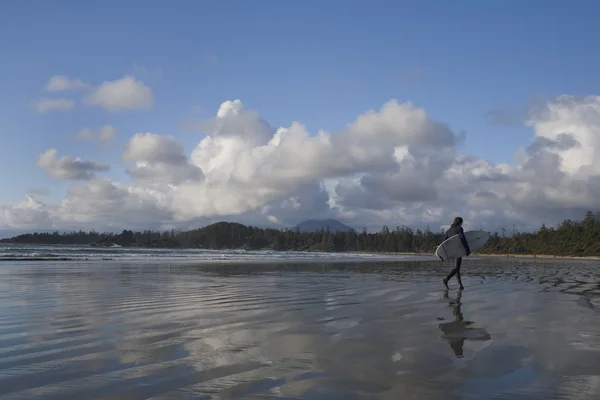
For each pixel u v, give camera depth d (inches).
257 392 149.3
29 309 342.0
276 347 215.9
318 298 422.6
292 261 1510.8
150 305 368.8
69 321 289.1
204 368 178.2
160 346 218.1
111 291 477.7
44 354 201.5
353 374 170.1
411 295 449.7
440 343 225.0
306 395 146.2
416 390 151.3
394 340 232.4
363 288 524.7
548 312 332.2
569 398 144.2
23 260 1328.7
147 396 145.4
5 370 175.3
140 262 1253.1
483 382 160.6
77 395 146.3
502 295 449.7
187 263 1226.0
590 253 3654.0
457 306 366.0
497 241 5236.2
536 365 183.5
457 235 516.7
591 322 287.7
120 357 195.9
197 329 263.0
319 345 220.5
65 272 784.9
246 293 465.4
